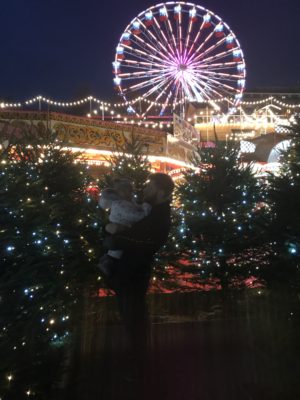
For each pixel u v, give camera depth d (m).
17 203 3.77
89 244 6.91
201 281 8.20
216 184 8.16
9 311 3.15
